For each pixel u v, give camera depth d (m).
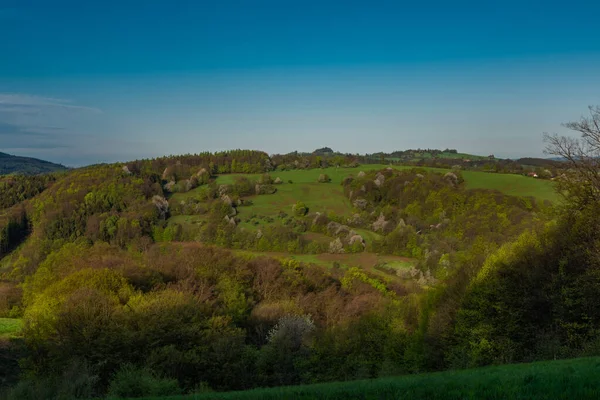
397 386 10.67
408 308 48.88
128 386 24.36
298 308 57.78
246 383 36.28
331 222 118.75
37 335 32.66
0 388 25.95
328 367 39.34
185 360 32.53
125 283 47.88
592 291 26.34
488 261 36.91
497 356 28.47
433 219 109.31
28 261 97.06
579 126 31.72
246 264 74.25
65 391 22.11
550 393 7.79
